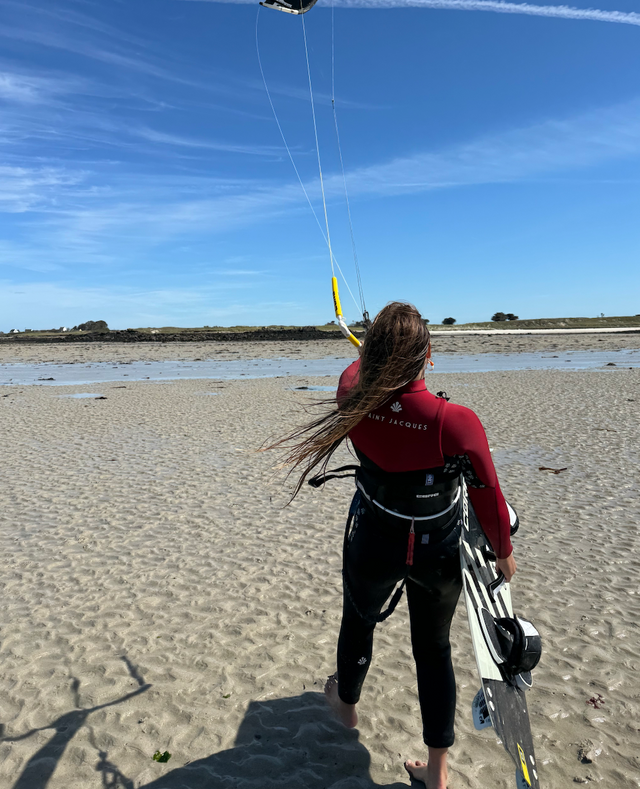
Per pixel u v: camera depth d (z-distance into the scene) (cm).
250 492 707
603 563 476
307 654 351
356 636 253
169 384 2047
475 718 207
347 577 239
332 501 668
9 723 292
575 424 1082
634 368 2238
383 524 221
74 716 297
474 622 203
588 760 264
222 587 446
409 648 359
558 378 1906
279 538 551
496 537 209
